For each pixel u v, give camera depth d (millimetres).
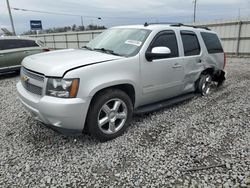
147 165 2912
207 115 4535
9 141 3600
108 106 3510
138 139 3580
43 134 3807
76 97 3014
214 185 2535
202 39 5371
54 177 2715
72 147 3375
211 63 5680
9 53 9320
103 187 2539
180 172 2768
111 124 3529
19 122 4348
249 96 5770
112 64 3395
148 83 3980
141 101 4039
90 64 3211
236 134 3719
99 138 3449
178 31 4691
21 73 3768
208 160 3002
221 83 6730
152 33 4094
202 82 5594
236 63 12375
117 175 2732
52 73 3004
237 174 2707
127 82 3578
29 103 3299
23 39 9836
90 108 3266
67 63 3188
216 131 3830
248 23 15188
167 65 4266
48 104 2973
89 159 3064
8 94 6676
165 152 3201
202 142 3467
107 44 4270
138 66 3744
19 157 3139
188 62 4820
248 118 4363
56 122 3039
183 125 4082
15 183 2621
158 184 2568
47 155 3176
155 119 4355
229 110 4793
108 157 3100
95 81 3164
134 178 2674
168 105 4641
